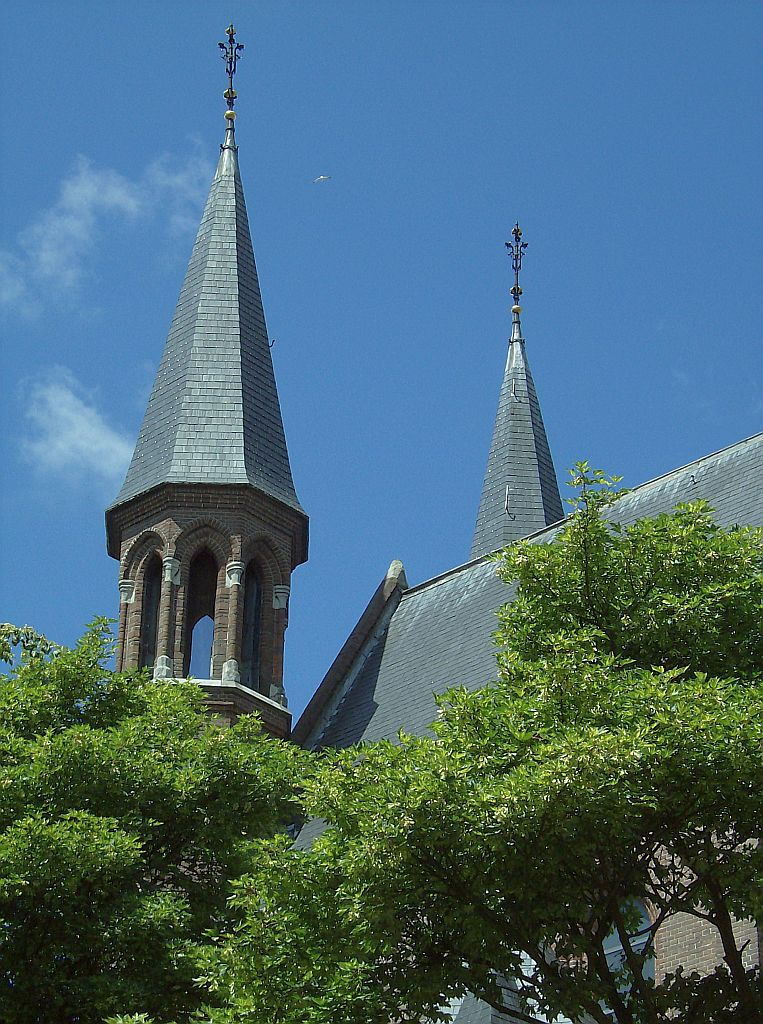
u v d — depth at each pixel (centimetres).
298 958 2903
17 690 3922
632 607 3175
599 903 2944
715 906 2962
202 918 3581
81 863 3381
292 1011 2853
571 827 2791
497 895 2920
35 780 3622
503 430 7081
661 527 3241
